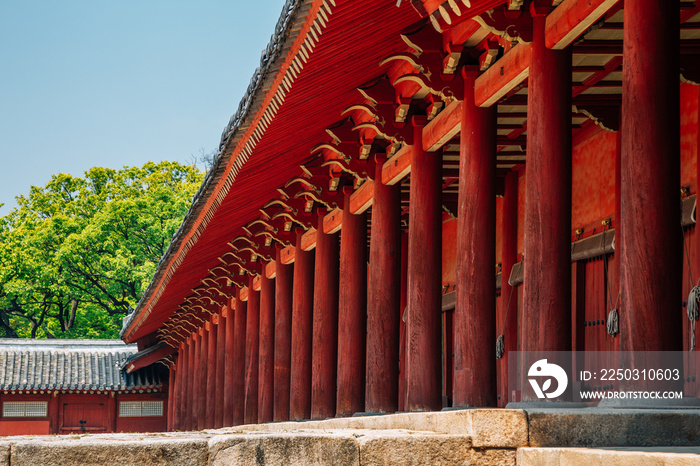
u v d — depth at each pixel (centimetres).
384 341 1700
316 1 1131
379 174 1722
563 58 1105
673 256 862
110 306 7400
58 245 7169
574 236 1744
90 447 777
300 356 2278
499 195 1983
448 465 781
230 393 3278
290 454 788
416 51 1309
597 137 1683
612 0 968
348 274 1905
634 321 864
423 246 1491
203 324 3984
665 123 875
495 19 1115
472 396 1262
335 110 1590
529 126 1109
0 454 774
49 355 5003
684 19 1246
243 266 2802
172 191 7200
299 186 2058
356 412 1822
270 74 1413
